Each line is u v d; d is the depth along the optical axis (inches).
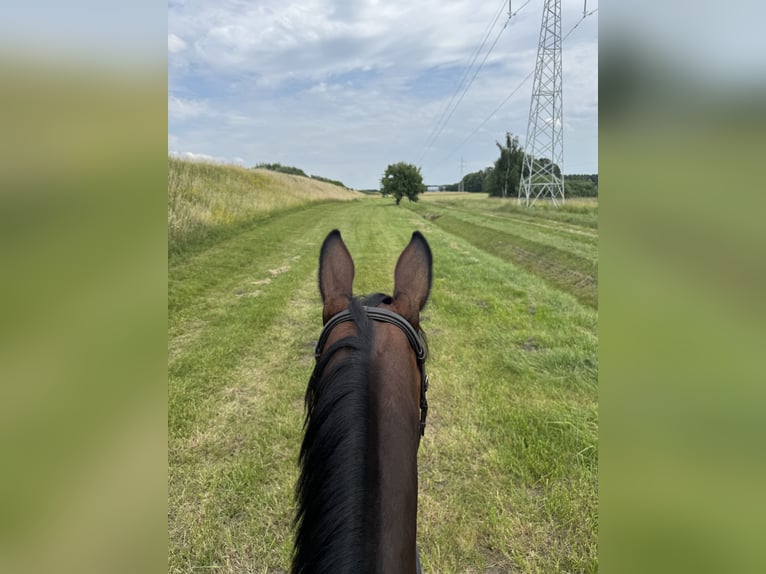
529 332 236.8
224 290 326.3
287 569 98.7
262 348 217.5
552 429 145.6
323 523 40.1
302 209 1084.5
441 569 98.3
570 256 434.0
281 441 141.8
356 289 329.7
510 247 562.3
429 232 783.7
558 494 116.6
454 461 131.8
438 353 211.0
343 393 46.0
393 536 40.1
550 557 100.7
